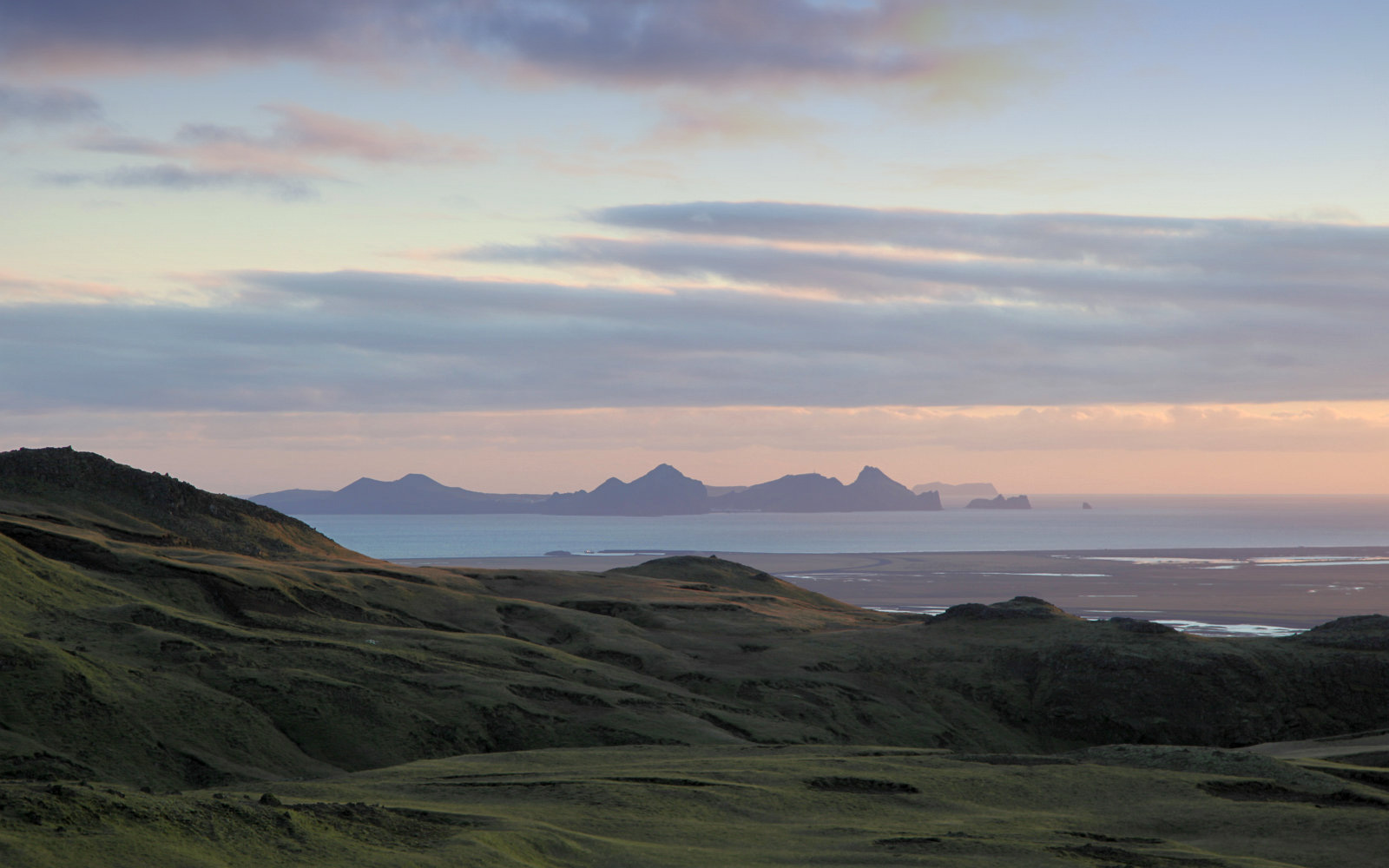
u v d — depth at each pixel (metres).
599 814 40.75
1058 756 60.59
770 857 36.06
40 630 83.19
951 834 41.06
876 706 104.50
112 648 81.12
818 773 51.22
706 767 52.84
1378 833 43.69
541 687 89.56
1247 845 42.81
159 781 61.62
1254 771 55.22
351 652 91.19
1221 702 107.12
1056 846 39.12
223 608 105.50
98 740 63.53
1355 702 108.94
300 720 74.88
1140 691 109.31
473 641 104.50
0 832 26.05
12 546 101.00
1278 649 117.94
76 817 28.08
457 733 78.12
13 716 63.28
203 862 27.53
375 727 76.00
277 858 29.05
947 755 60.09
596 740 79.94
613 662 111.06
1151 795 50.59
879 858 36.22
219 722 70.44
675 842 37.72
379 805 38.94
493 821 36.25
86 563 110.88
